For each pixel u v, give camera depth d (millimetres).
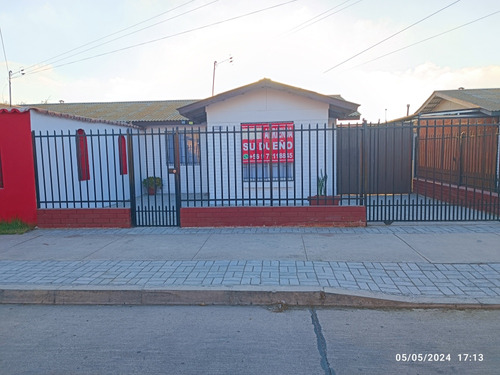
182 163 15203
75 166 10500
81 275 5426
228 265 5723
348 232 7523
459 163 10070
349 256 6043
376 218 8688
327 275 5227
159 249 6684
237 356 3529
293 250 6418
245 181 10203
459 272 5301
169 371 3301
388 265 5602
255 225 8109
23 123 8375
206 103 10359
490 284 4902
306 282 4980
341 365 3350
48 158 8750
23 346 3799
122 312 4602
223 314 4469
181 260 6023
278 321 4254
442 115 11922
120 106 18922
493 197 9031
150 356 3557
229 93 10172
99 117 15953
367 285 4891
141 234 7785
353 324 4137
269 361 3436
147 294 4832
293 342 3771
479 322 4102
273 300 4703
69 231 8188
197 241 7137
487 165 9781
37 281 5215
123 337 3947
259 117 10484
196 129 15039
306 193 10617
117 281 5152
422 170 13016
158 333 4023
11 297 4969
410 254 6082
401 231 7520
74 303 4895
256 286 4859
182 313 4527
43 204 8938
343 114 11719
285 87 10023
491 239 6816
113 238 7516
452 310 4398
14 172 8445
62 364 3447
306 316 4371
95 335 4012
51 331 4121
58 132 9578
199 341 3828
